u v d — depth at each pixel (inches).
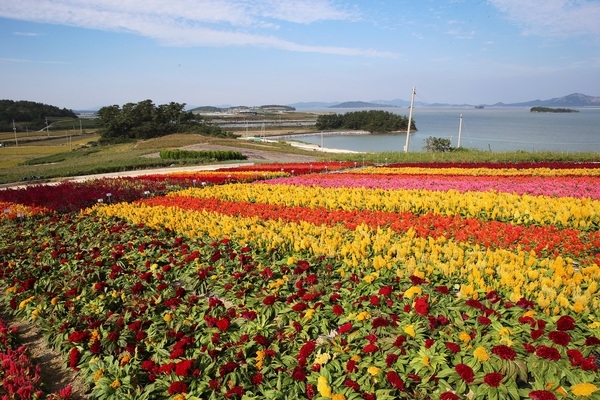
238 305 225.9
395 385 151.2
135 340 203.0
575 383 145.9
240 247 313.0
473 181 636.1
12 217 471.5
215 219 390.9
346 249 272.2
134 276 277.4
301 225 356.2
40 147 2960.1
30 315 250.5
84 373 188.9
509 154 1087.6
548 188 538.6
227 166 1321.4
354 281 237.5
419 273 226.7
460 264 245.9
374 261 244.5
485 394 146.1
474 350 161.2
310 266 263.1
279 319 211.6
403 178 718.5
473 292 205.5
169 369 167.3
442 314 191.3
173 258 299.6
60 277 287.0
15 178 1051.9
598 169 755.4
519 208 405.1
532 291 210.5
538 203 425.7
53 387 189.8
